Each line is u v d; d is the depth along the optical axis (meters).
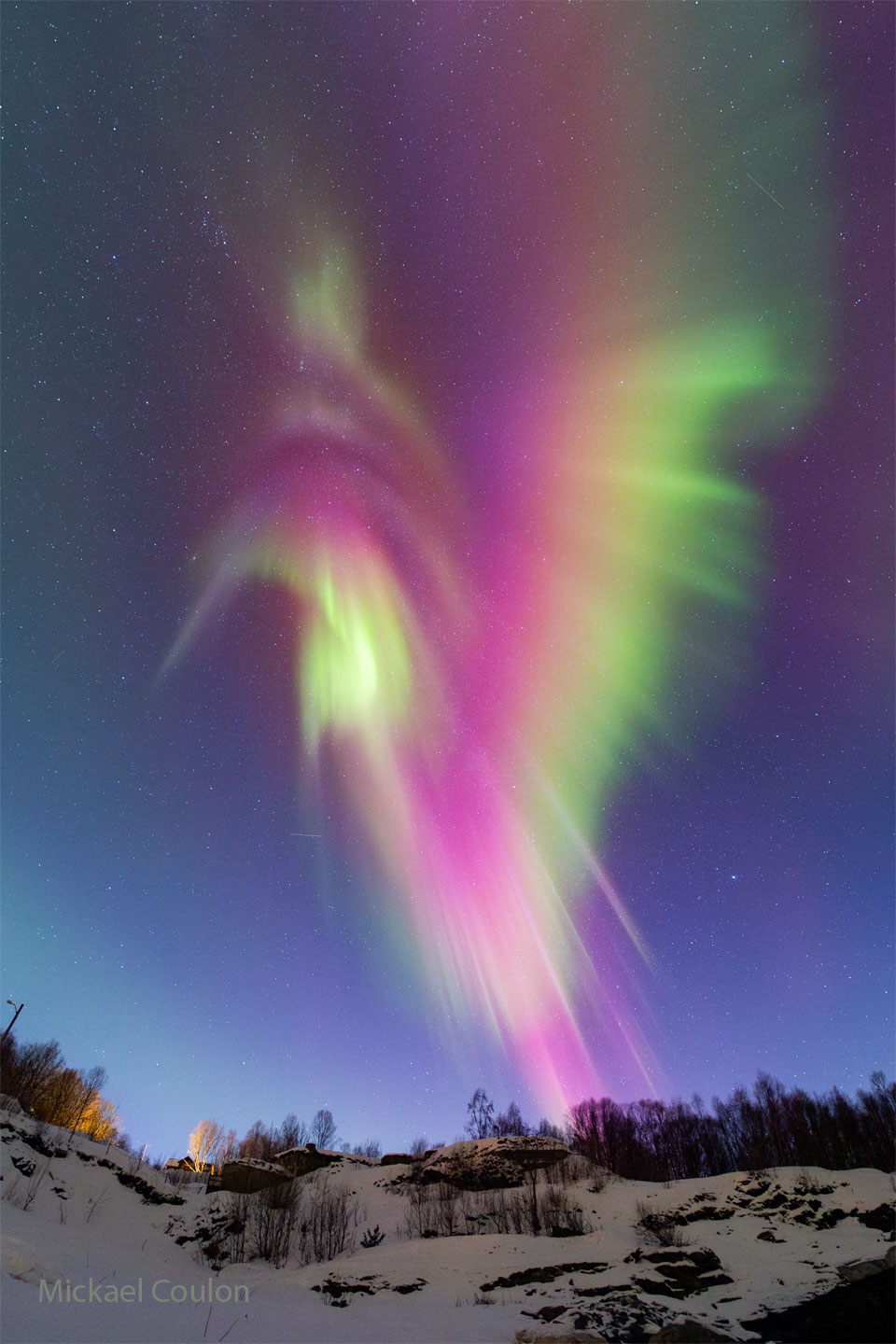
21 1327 8.03
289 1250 19.27
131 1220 18.73
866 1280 11.50
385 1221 23.05
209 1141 42.44
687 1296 14.13
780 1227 18.44
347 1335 11.02
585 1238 19.03
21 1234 13.52
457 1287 15.42
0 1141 19.41
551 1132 41.97
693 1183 23.17
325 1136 40.97
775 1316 11.37
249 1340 9.76
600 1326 11.55
